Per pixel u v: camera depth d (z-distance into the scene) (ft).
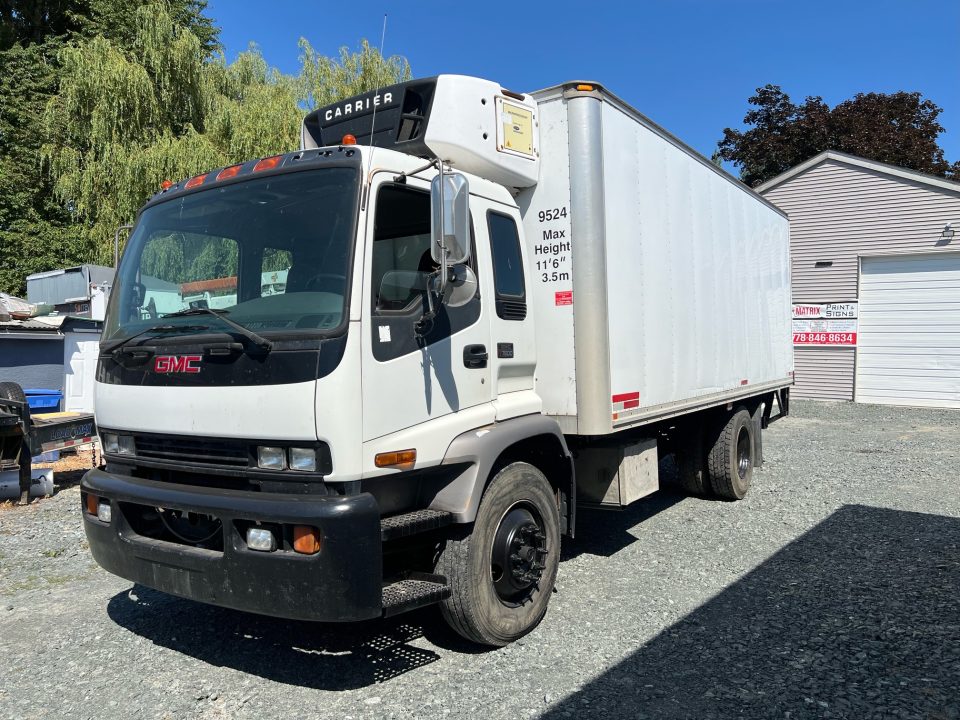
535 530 14.23
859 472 31.12
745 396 26.99
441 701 11.75
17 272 68.28
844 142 92.89
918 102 97.14
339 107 16.05
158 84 54.95
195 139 51.42
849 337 59.62
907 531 21.50
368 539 10.65
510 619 13.62
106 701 11.91
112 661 13.43
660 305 19.43
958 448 37.65
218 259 12.67
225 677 12.75
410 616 15.56
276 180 12.48
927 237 55.62
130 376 12.80
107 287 46.93
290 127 54.44
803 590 16.61
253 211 12.48
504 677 12.55
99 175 53.01
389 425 11.42
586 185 15.80
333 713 11.40
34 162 70.59
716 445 25.49
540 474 14.67
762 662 12.93
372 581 10.68
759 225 29.25
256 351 11.19
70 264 68.85
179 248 13.30
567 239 15.92
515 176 15.67
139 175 49.85
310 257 11.55
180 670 13.03
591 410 15.76
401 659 13.39
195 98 57.16
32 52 74.08
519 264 15.37
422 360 12.14
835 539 20.76
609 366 16.16
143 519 12.73
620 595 16.49
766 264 30.14
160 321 12.89
